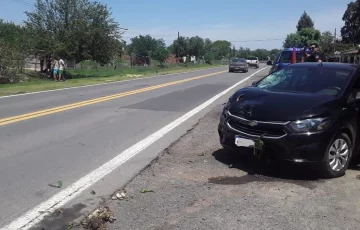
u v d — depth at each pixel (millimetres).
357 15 56344
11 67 25641
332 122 5863
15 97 16078
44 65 37594
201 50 90125
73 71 41250
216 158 7012
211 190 5465
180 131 9453
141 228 4332
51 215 4672
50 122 10258
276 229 4336
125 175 6105
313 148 5738
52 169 6348
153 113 12164
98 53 34406
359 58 39750
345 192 5473
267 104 6164
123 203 5020
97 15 34281
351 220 4586
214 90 20422
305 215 4695
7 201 5059
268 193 5375
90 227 4352
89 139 8438
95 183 5750
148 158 7051
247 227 4367
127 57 67750
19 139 8273
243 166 6543
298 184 5754
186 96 17234
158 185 5660
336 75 6902
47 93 17859
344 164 6191
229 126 6414
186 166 6562
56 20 33594
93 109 12734
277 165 6531
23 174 6074
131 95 17219
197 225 4406
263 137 5934
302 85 6922
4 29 41562
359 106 6488
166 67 61438
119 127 9797
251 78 31297
